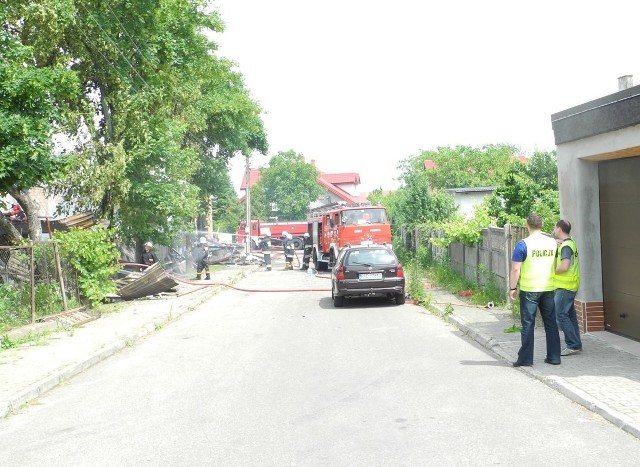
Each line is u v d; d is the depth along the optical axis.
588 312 10.73
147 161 22.61
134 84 22.58
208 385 8.27
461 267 20.31
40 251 15.23
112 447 5.85
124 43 21.83
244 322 14.70
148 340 12.77
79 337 12.73
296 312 16.16
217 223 69.31
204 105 36.59
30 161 13.78
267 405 7.08
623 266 10.07
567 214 11.20
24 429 6.73
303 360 9.71
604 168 10.62
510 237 14.51
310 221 34.84
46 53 18.92
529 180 23.27
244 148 41.94
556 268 8.88
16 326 13.52
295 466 5.10
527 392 7.23
